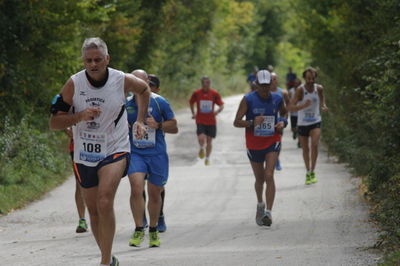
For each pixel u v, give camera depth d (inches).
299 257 573.6
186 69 3848.4
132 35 2003.0
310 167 1182.3
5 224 839.1
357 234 687.7
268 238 701.9
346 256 566.9
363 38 1412.4
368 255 566.3
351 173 1170.6
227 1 5064.0
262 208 789.2
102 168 478.3
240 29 5846.5
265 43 6279.5
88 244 693.9
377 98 954.1
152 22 2778.1
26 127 1219.9
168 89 3607.3
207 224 804.0
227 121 2443.4
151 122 676.1
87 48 457.1
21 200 1006.4
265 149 780.6
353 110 1411.2
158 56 2869.1
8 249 671.1
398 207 696.4
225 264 555.5
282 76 6328.7
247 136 789.2
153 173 679.1
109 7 1649.9
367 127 1088.8
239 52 5625.0
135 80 482.3
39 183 1128.8
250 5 5570.9
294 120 1761.8
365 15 1389.0
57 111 470.3
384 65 866.8
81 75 467.5
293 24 2504.9
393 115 834.2
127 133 488.1
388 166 828.0
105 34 1940.2
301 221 791.7
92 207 502.3
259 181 792.9
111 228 478.9
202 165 1412.4
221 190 1075.9
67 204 992.9
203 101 1403.8
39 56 1368.1
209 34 4101.9
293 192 1015.6
